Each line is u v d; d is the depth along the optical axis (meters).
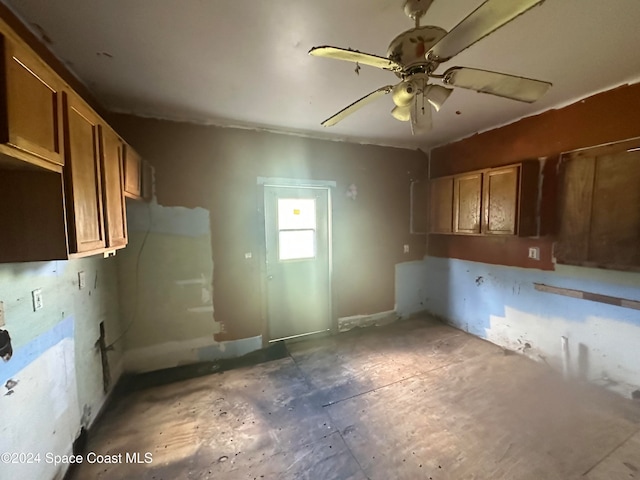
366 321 3.93
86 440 1.96
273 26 1.53
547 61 1.92
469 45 1.12
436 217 3.72
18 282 1.36
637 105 2.14
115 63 1.87
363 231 3.85
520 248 3.02
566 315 2.66
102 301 2.33
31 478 1.40
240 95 2.36
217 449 1.89
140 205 2.73
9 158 1.00
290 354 3.21
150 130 2.72
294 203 3.53
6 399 1.27
